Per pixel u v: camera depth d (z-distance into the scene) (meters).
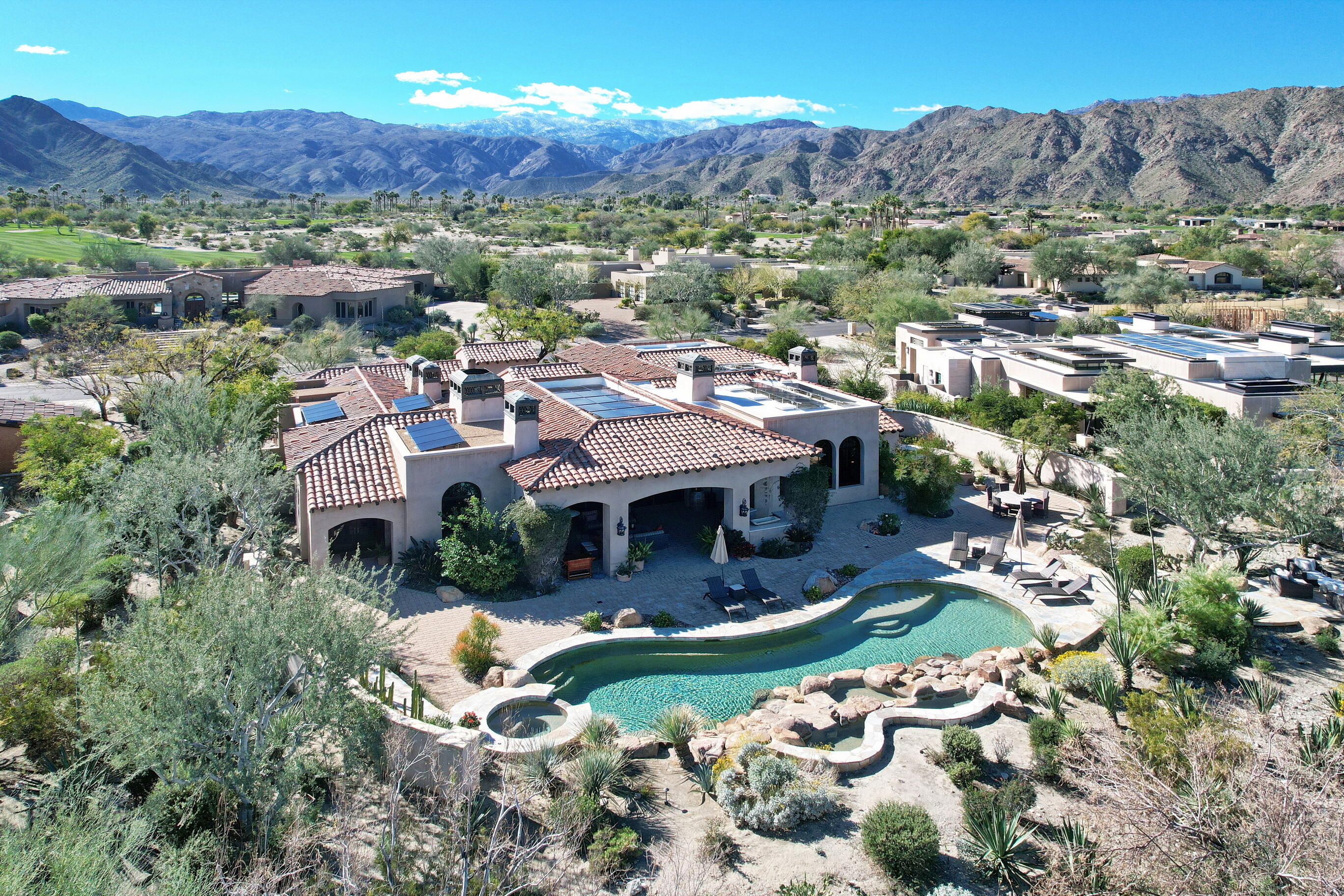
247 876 13.59
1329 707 19.59
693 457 28.59
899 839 14.69
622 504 27.34
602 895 14.20
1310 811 12.49
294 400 39.47
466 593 25.92
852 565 27.91
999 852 14.62
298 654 15.58
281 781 14.93
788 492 29.97
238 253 135.62
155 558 22.70
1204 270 107.31
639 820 16.36
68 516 20.11
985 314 63.41
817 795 16.31
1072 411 38.47
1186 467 25.83
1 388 58.69
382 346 77.81
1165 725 17.05
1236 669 21.48
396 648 22.48
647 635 23.39
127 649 15.63
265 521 24.00
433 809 16.12
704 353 46.41
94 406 52.38
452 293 104.62
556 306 86.38
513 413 28.42
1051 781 17.31
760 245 162.00
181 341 58.81
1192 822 12.99
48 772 16.91
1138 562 25.97
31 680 18.12
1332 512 26.09
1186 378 40.78
